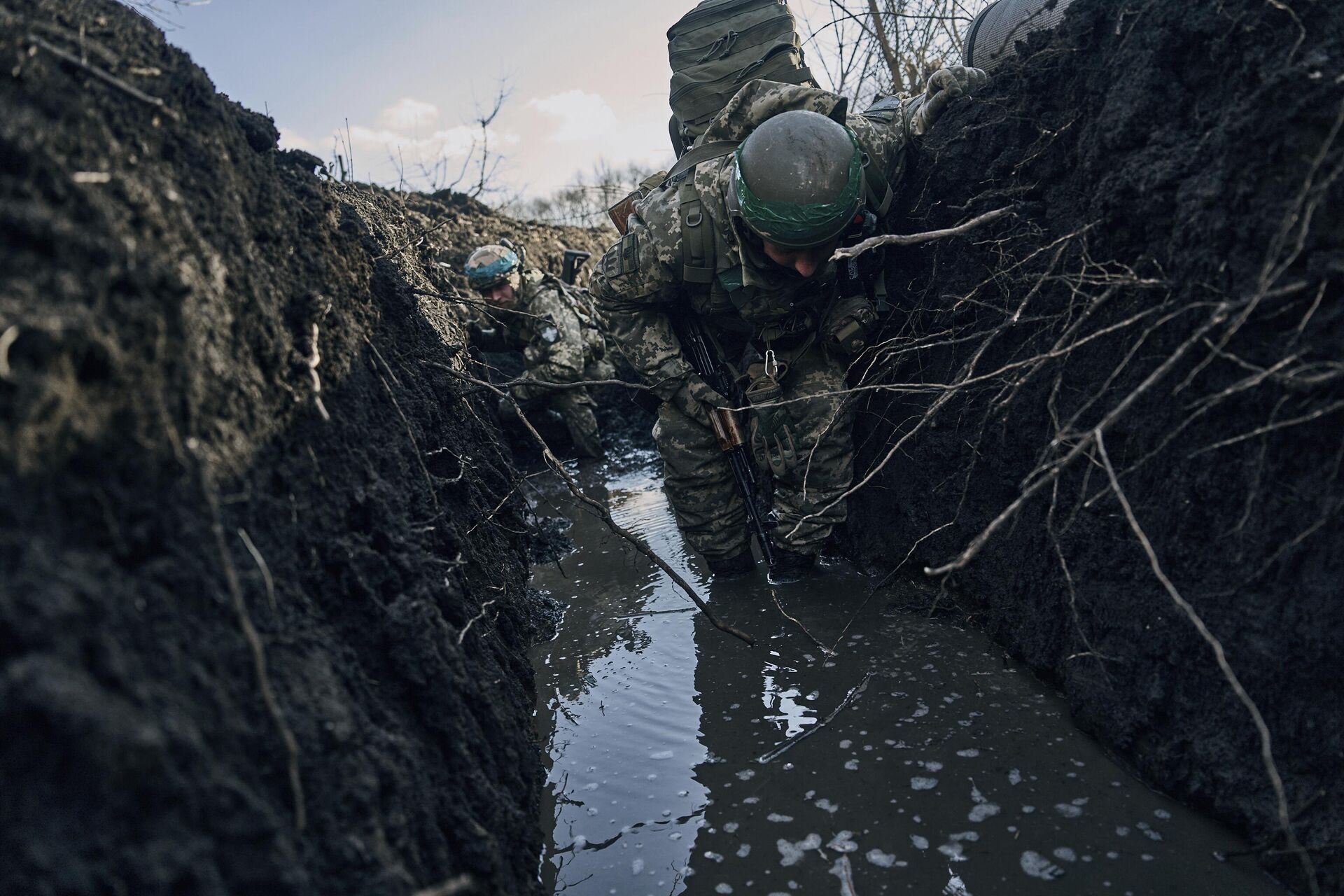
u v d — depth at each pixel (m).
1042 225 2.19
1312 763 1.44
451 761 1.46
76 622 0.83
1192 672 1.68
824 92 2.71
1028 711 2.10
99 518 0.93
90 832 0.75
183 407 1.12
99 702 0.79
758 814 1.89
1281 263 1.43
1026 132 2.26
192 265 1.24
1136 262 1.80
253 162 1.68
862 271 2.85
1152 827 1.65
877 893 1.61
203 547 1.07
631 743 2.28
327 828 1.03
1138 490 1.81
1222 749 1.60
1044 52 2.22
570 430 5.73
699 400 2.98
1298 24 1.49
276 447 1.41
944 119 2.63
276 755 1.02
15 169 0.99
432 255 4.63
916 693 2.26
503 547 2.93
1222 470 1.58
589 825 1.95
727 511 3.19
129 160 1.22
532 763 1.94
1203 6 1.71
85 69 1.20
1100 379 1.93
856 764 2.01
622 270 2.86
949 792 1.85
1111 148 1.87
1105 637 1.93
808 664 2.52
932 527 2.72
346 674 1.29
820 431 2.90
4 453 0.85
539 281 5.61
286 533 1.34
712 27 3.10
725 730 2.26
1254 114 1.49
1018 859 1.63
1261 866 1.50
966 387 2.47
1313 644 1.41
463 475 2.53
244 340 1.37
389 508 1.65
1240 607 1.56
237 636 1.08
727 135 2.87
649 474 5.32
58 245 0.97
